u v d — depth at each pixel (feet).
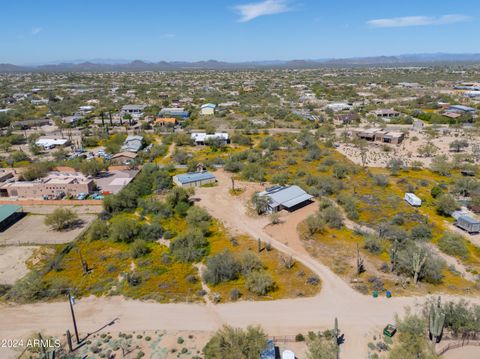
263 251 174.81
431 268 147.54
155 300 139.23
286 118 513.86
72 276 156.76
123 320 128.36
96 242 188.03
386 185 262.06
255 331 107.76
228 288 145.38
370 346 113.19
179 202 227.81
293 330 121.70
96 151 373.81
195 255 168.45
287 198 230.68
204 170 304.91
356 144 384.68
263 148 371.35
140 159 335.26
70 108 618.85
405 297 138.21
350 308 132.57
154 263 165.37
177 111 564.30
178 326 124.77
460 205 223.51
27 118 536.83
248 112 574.97
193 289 145.79
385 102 651.25
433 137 408.05
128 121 517.55
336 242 184.24
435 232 194.18
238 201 240.94
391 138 384.88
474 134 417.49
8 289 147.54
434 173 288.92
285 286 146.30
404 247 172.76
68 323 127.34
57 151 362.94
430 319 108.37
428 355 99.60
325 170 295.69
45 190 253.24
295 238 189.37
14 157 333.21
